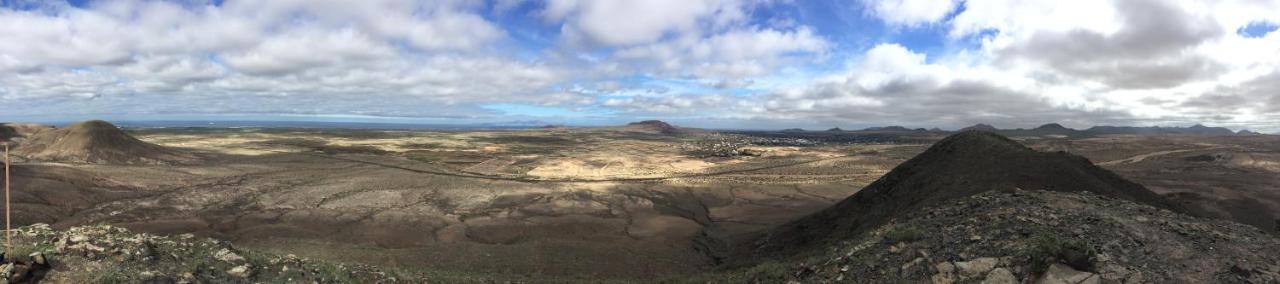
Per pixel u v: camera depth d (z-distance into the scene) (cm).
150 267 1477
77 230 1770
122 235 1795
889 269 1716
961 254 1703
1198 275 1339
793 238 3878
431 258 3434
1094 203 2170
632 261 3562
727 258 3762
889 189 3869
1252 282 1272
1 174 5434
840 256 1980
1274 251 1447
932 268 1641
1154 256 1471
